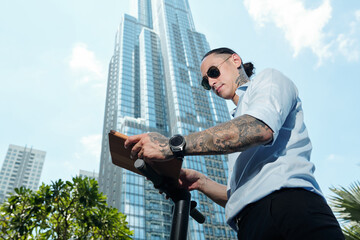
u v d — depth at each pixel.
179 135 0.99
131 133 70.75
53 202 6.31
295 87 1.26
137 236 55.53
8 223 6.00
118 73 91.38
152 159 1.00
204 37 103.19
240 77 1.49
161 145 1.01
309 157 1.13
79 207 6.44
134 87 86.75
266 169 1.02
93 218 6.41
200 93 84.94
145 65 90.25
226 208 1.13
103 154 85.00
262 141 0.95
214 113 81.81
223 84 1.49
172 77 83.94
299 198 0.90
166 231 59.06
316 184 1.03
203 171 65.06
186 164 63.44
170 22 102.00
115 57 102.88
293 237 0.84
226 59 1.52
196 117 77.94
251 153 1.13
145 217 59.12
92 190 6.62
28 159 155.62
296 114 1.22
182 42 96.38
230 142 0.94
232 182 1.18
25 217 6.04
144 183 64.94
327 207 0.91
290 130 1.15
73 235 6.41
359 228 4.04
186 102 80.06
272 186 0.95
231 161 1.24
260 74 1.19
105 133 87.50
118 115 77.69
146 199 62.12
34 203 6.19
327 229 0.81
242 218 1.03
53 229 6.25
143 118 78.12
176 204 1.06
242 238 1.02
